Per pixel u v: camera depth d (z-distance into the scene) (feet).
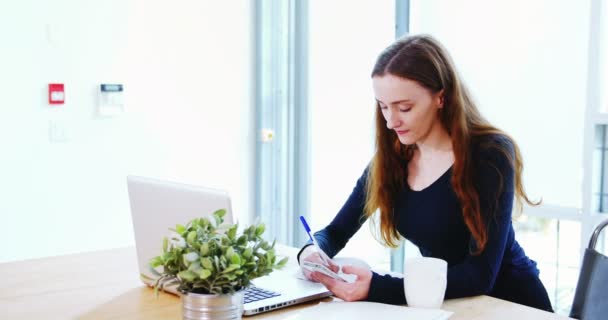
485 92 8.98
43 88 9.32
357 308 4.22
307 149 11.30
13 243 9.21
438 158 5.08
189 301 3.69
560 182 8.36
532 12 8.45
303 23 11.12
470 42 9.12
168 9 10.55
